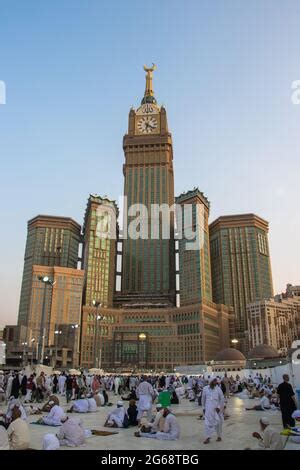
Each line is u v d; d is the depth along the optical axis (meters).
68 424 13.73
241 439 14.94
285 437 14.24
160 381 42.75
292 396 16.16
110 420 18.17
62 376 39.81
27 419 19.92
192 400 35.72
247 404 31.58
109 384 47.16
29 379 31.44
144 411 20.23
